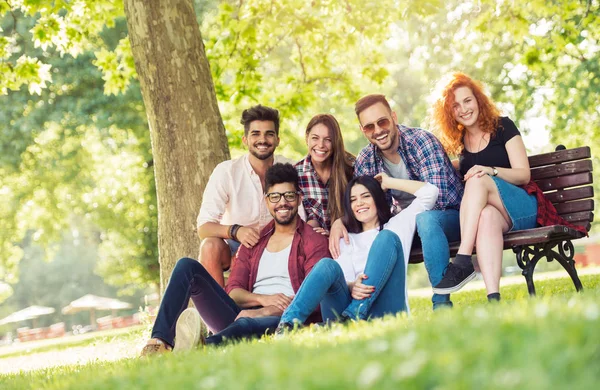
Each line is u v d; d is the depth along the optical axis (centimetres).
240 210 643
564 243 565
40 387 361
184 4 853
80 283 6006
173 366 303
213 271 600
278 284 527
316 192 602
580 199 605
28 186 2184
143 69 845
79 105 1931
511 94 1709
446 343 204
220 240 605
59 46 1140
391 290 465
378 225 538
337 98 1351
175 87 832
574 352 161
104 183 2200
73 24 1135
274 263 532
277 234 543
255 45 1179
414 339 214
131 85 1945
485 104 576
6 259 2342
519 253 524
